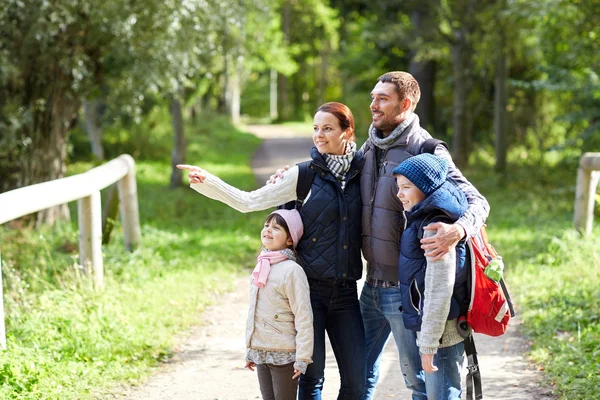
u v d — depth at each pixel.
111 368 5.88
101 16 12.41
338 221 4.27
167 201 19.19
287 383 4.29
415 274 3.80
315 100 72.06
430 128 27.72
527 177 20.70
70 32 13.23
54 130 14.43
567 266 9.16
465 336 3.84
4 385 5.04
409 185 3.81
